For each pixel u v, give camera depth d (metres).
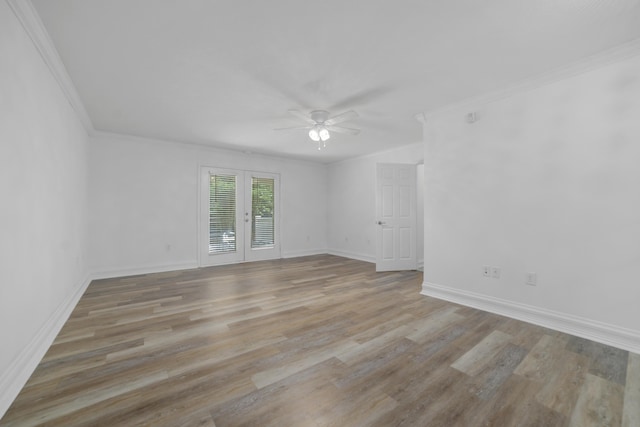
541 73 2.39
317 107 3.16
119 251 4.32
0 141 1.42
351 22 1.76
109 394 1.51
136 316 2.67
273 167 6.05
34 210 1.86
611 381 1.64
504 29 1.82
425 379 1.66
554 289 2.39
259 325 2.46
